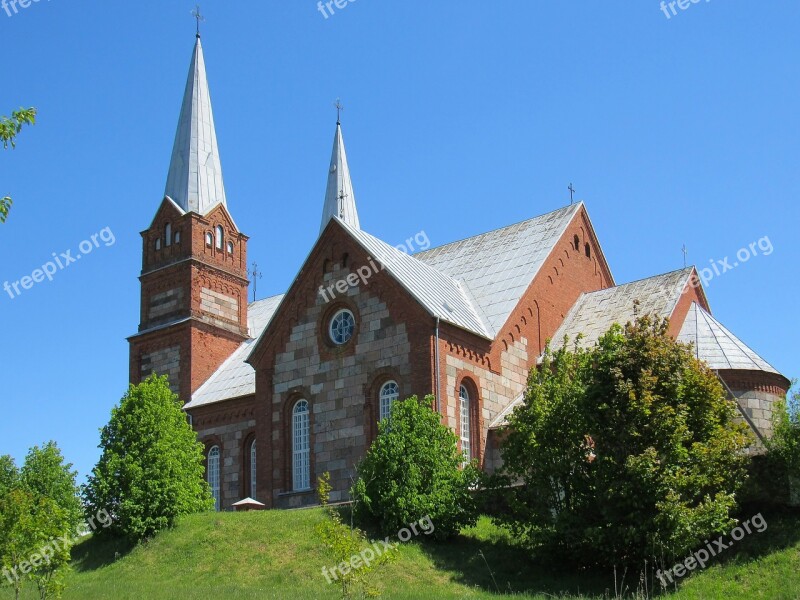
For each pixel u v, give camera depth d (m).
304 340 54.81
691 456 37.22
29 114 24.39
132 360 70.25
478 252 63.66
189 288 68.75
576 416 39.78
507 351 54.66
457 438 44.88
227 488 62.56
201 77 75.88
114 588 39.72
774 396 50.59
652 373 38.41
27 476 55.00
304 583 38.81
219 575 41.25
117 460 48.53
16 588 35.41
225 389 65.25
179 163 73.25
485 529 44.12
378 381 51.59
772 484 39.31
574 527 38.09
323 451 52.53
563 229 61.66
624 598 35.72
